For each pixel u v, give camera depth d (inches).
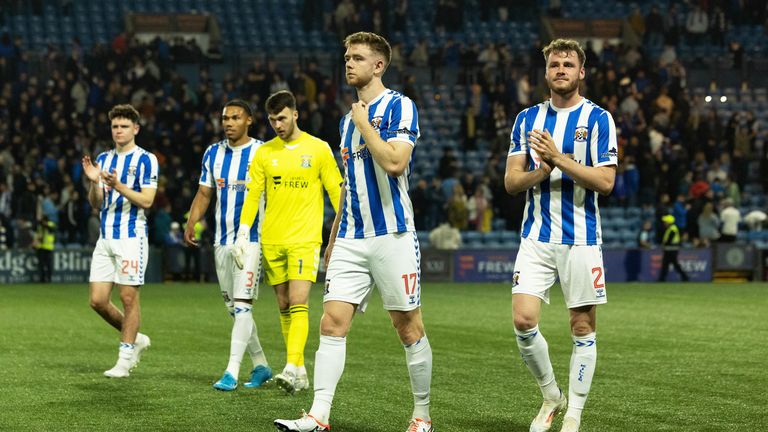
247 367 990.4
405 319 652.7
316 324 1427.2
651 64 3336.6
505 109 3112.7
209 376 927.0
